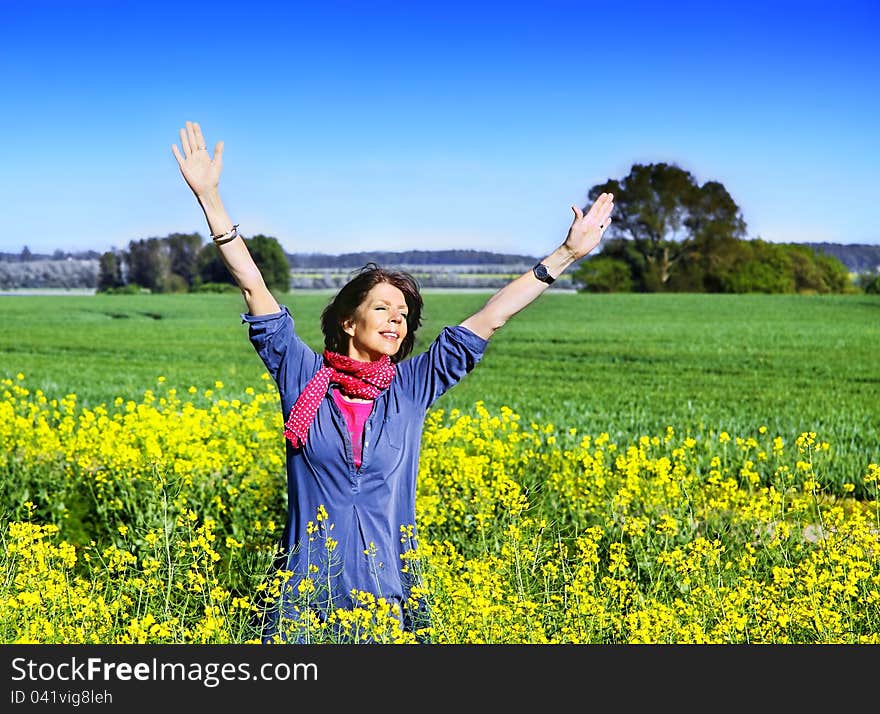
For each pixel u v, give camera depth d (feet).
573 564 22.33
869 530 22.79
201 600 19.10
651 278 255.91
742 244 255.09
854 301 174.70
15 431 31.24
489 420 32.53
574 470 27.53
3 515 25.40
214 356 91.25
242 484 26.20
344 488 15.87
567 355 88.02
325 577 15.83
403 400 16.19
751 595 18.28
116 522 26.32
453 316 151.33
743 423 45.37
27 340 108.17
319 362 16.39
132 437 29.63
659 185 254.06
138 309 166.30
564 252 16.10
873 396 58.85
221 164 16.07
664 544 22.57
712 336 109.09
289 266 251.80
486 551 21.63
